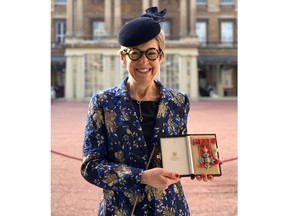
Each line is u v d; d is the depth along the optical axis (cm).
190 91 2853
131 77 210
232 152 908
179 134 213
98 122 208
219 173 203
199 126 1323
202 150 204
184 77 2850
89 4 3039
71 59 2769
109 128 206
